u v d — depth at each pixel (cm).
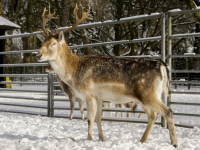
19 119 808
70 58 530
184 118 814
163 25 691
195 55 659
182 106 1099
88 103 504
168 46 698
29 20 3017
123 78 480
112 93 492
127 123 770
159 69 464
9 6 2981
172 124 452
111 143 473
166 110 454
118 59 499
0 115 883
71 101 809
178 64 2581
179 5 2344
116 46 2294
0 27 1862
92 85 502
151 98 460
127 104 748
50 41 527
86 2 2555
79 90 513
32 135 581
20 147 458
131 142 473
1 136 573
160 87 463
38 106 893
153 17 707
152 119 499
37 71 3016
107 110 738
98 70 500
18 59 4381
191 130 623
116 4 2338
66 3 2162
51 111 864
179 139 520
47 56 523
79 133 600
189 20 2500
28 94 1739
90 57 523
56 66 533
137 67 474
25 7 3142
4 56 1905
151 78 462
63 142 478
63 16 2162
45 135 585
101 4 2586
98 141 507
